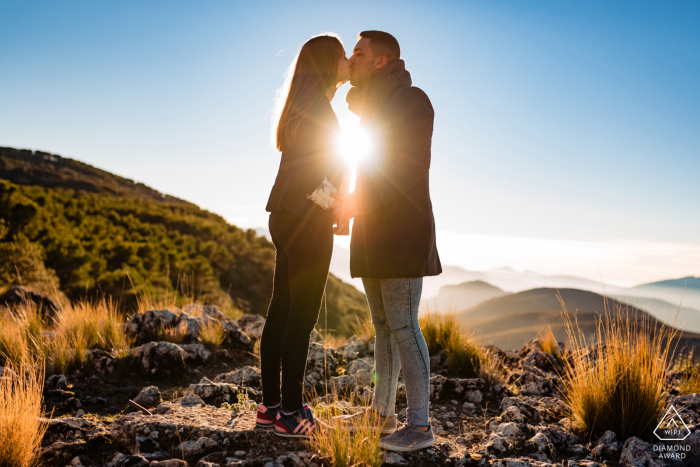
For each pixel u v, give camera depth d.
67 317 4.47
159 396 2.96
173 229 43.31
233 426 2.21
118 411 2.80
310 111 1.94
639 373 2.49
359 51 2.06
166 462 1.82
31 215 21.59
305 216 1.93
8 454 1.81
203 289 22.33
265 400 2.14
